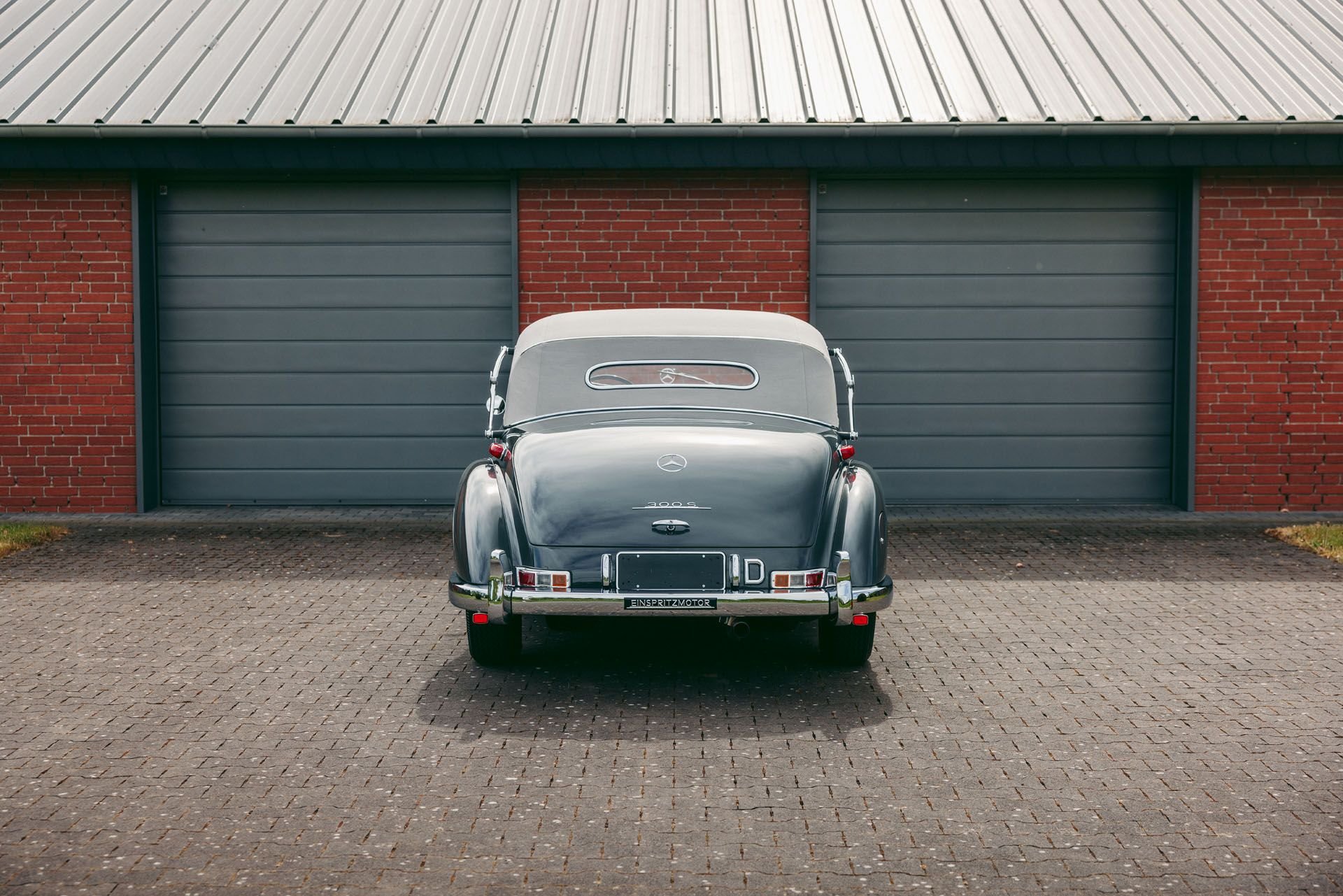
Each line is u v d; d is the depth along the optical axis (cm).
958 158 1108
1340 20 1280
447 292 1175
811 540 602
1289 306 1148
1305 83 1155
